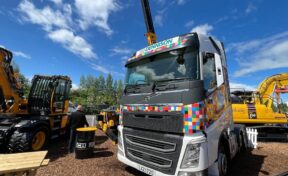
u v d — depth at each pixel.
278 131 8.87
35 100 7.01
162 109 3.36
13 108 6.23
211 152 3.16
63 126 7.93
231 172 4.59
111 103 38.53
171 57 3.70
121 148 4.21
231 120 4.89
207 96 3.28
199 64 3.28
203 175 2.88
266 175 4.41
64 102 7.98
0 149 5.59
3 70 5.92
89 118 16.89
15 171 2.54
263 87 9.65
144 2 6.79
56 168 4.49
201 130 2.99
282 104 9.27
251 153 6.61
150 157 3.46
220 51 4.47
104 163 4.92
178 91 3.21
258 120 8.47
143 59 4.26
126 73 4.69
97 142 7.58
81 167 4.59
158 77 3.75
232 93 9.86
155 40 6.82
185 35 3.60
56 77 7.30
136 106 3.94
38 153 3.28
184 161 2.96
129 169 4.48
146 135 3.59
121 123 4.37
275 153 6.62
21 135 5.45
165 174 3.15
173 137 3.13
